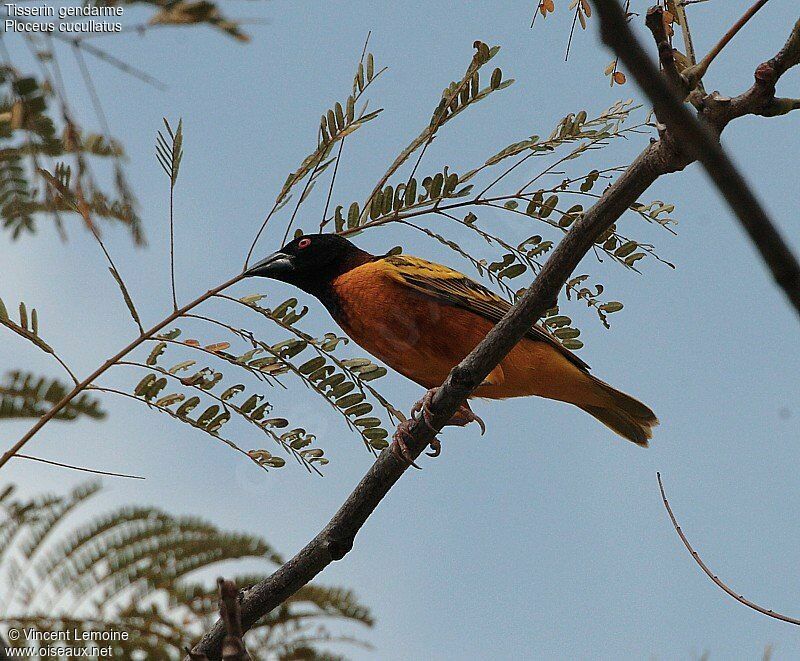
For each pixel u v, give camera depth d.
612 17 2.51
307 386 6.84
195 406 6.58
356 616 7.30
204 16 3.97
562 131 7.27
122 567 6.42
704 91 6.00
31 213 5.80
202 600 6.77
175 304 6.62
